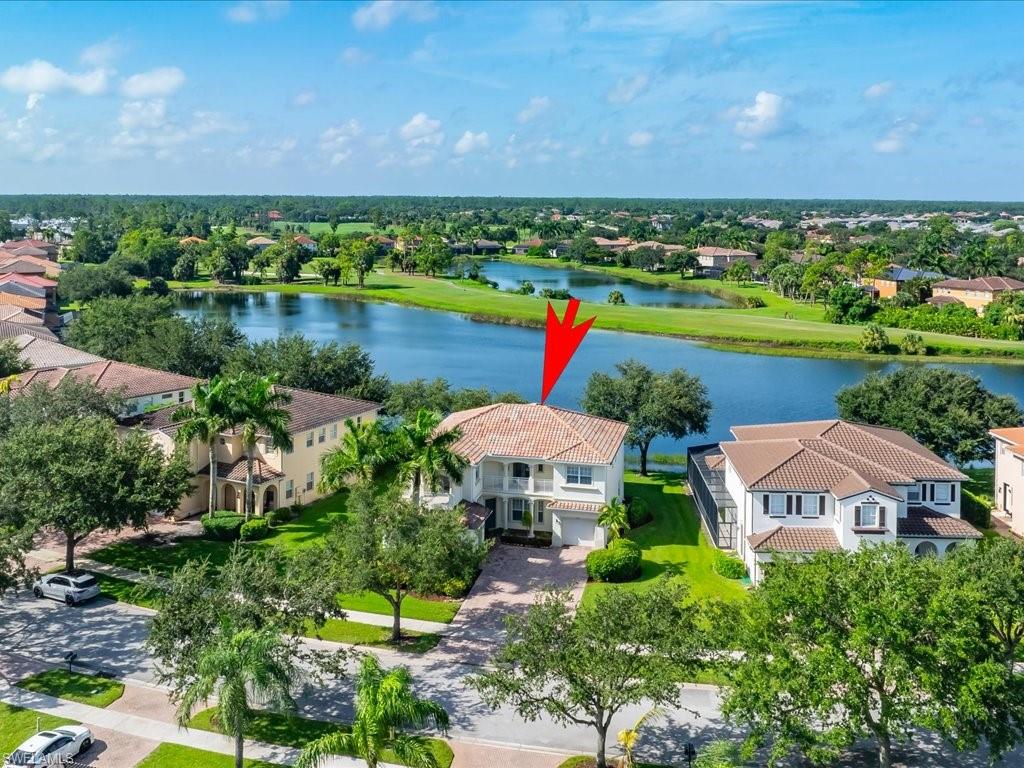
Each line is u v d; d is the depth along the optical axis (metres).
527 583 57.06
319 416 74.62
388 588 49.06
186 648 37.94
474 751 38.19
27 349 101.31
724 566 57.66
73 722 40.06
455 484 61.47
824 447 62.09
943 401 78.19
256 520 65.06
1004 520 69.56
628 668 35.16
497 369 144.12
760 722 34.69
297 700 42.38
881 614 32.69
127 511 56.31
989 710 33.12
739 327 187.25
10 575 49.81
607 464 62.28
